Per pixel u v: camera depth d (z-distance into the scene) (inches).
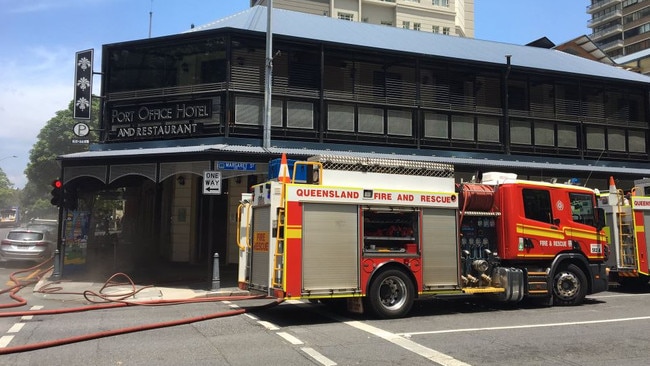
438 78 800.9
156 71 714.8
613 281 539.2
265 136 639.1
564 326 343.6
